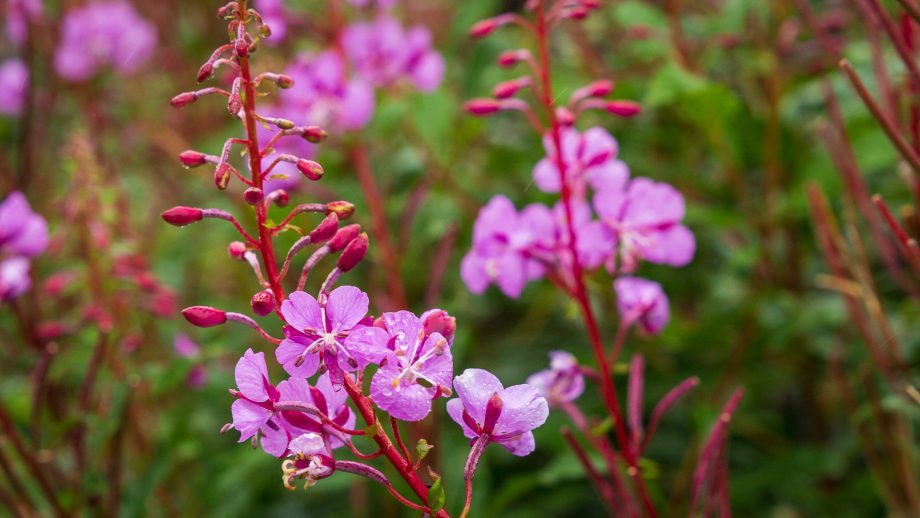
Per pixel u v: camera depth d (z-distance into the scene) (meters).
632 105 0.67
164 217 0.54
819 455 0.86
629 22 0.96
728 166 0.92
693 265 1.01
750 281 0.98
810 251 0.96
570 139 0.70
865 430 0.84
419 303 1.04
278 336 0.93
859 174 0.73
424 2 1.39
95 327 0.82
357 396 0.54
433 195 1.00
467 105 0.68
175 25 1.39
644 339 0.89
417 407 0.53
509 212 0.70
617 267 0.74
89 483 0.77
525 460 0.98
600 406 0.89
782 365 0.95
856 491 0.86
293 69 0.88
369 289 0.96
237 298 1.11
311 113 0.86
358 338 0.53
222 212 0.55
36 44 1.19
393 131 1.02
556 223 0.69
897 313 0.92
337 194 0.90
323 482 0.88
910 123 0.69
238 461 0.87
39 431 0.75
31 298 0.81
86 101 1.20
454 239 0.90
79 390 0.91
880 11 0.64
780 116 0.96
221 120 1.29
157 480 0.81
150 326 0.95
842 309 0.88
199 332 0.98
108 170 1.02
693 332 0.90
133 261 0.83
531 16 1.10
